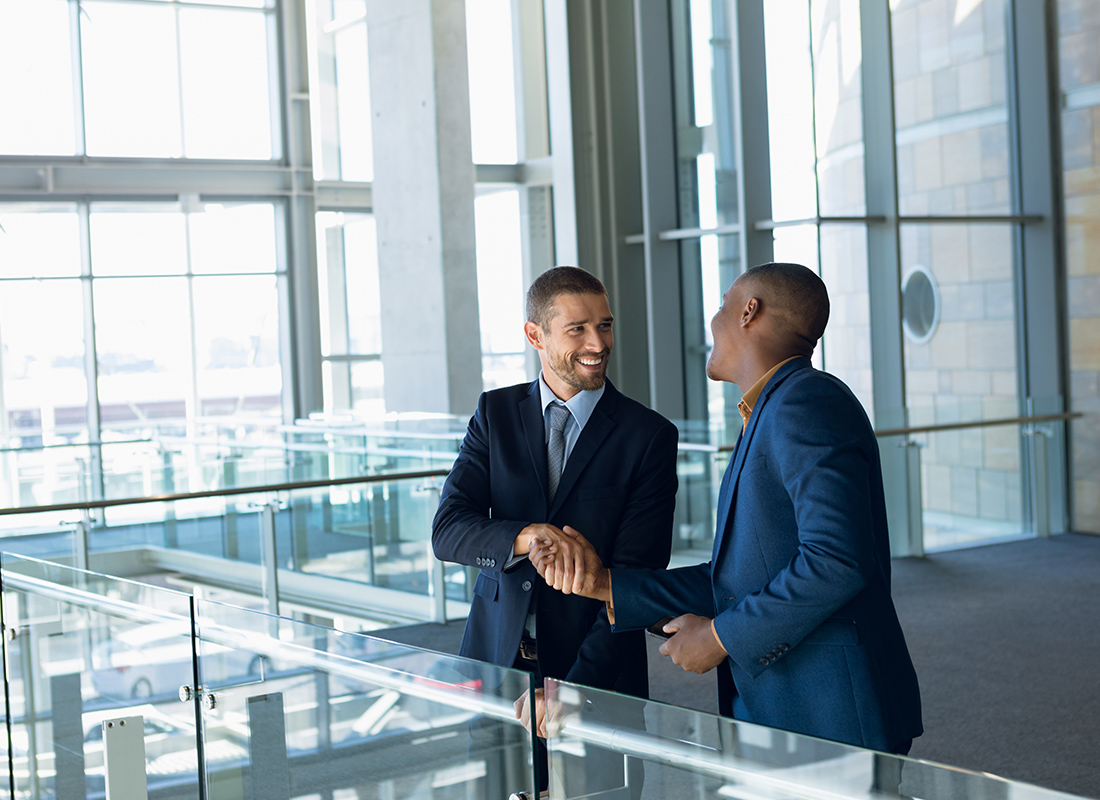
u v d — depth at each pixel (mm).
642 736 1336
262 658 1901
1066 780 3666
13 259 12812
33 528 5348
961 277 8992
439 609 6227
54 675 2596
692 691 4891
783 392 1659
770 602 1559
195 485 5793
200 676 2078
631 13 9336
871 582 1685
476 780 1504
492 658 2029
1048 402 8555
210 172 13531
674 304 9062
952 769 1089
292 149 13875
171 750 2176
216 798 2057
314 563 5867
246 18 13828
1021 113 9047
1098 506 8578
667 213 9000
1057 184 8883
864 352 8492
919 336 8820
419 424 8414
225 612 1988
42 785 2695
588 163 9375
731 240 8594
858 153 8477
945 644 5504
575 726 1403
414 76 8898
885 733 1612
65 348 13117
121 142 13328
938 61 9016
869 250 8461
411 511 6141
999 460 8367
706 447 7066
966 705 4523
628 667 2039
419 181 8930
